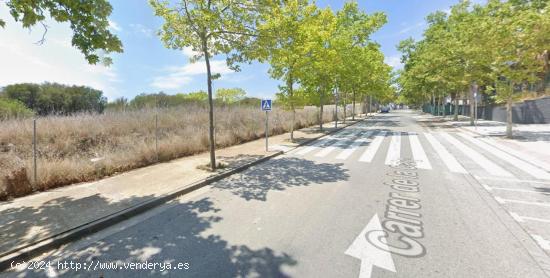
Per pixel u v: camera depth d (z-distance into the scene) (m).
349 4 21.22
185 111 16.69
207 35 7.43
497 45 11.75
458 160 8.36
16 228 3.83
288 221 4.14
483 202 4.75
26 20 4.62
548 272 2.77
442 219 4.07
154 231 3.94
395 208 4.56
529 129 15.59
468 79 17.73
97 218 4.17
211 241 3.57
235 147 11.67
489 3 14.16
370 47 25.36
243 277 2.78
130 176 6.78
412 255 3.11
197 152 10.23
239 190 5.86
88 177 6.53
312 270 2.87
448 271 2.80
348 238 3.55
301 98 13.82
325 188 5.83
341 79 20.08
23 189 5.33
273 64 13.34
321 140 14.34
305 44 11.70
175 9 7.04
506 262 2.95
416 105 86.00
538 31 10.40
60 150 8.77
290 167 8.02
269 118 18.53
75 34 4.96
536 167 7.29
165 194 5.34
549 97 18.36
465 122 22.62
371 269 2.87
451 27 21.41
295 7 10.85
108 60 5.46
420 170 7.22
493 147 10.64
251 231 3.83
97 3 4.84
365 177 6.65
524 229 3.70
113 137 10.50
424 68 22.17
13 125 9.58
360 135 16.20
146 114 14.27
